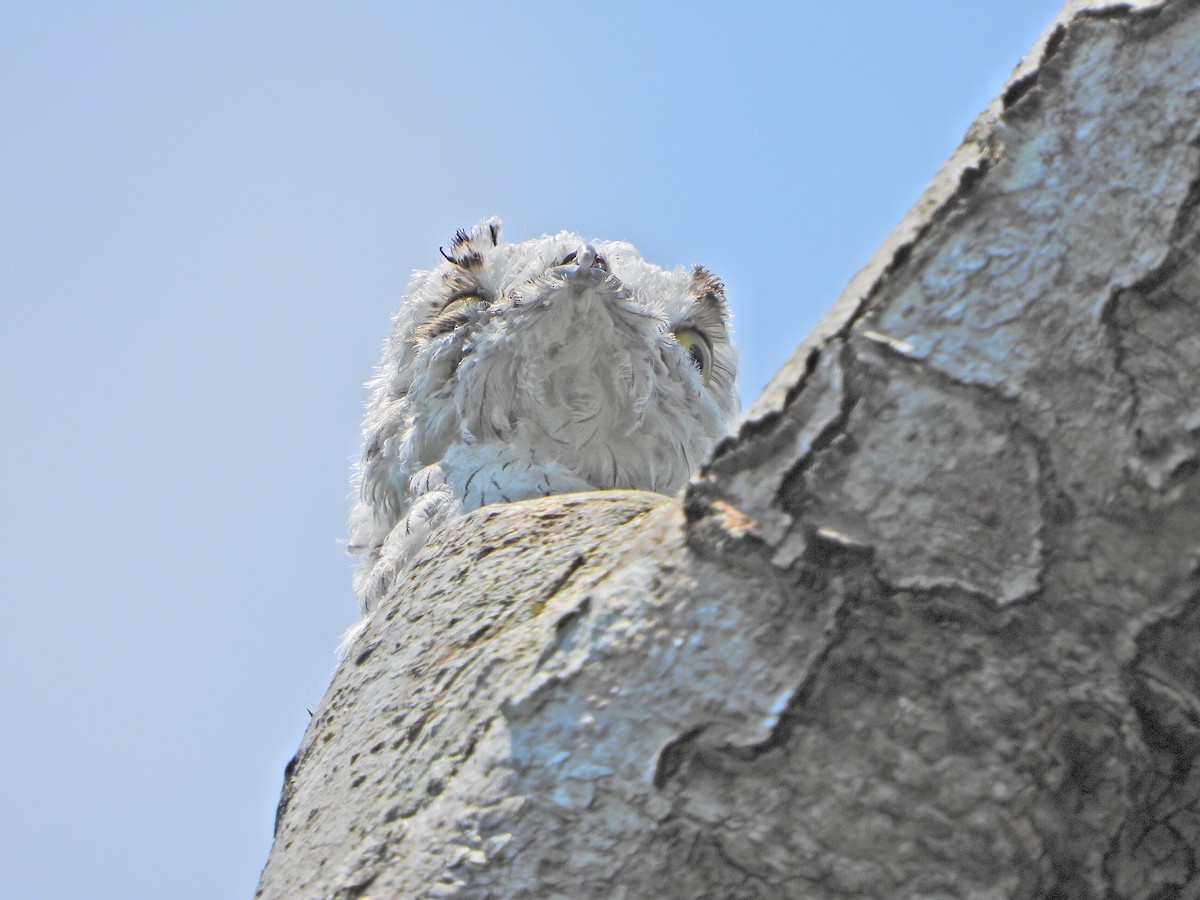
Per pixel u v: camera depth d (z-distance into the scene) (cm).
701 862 297
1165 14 303
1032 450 293
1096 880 291
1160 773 290
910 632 294
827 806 294
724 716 302
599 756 310
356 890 331
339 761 392
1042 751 289
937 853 290
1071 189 301
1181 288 291
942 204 312
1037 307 298
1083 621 288
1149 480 287
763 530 310
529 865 307
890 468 301
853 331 312
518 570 409
